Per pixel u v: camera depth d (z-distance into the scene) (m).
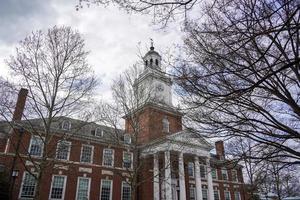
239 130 7.00
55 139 25.55
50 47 20.34
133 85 24.88
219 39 5.94
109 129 32.44
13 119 18.56
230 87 6.25
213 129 7.21
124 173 31.41
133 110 23.97
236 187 41.88
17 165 24.94
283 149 6.95
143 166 31.31
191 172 36.28
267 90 6.86
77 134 29.66
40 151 26.69
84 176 28.95
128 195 31.17
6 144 25.31
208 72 6.22
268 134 6.94
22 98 20.20
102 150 31.47
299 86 7.04
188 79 6.28
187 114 7.28
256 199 28.00
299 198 23.56
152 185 31.08
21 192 24.59
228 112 6.84
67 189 27.33
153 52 34.66
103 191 29.64
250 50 6.03
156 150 29.64
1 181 21.03
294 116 7.72
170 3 4.61
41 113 18.16
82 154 29.95
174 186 32.62
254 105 6.85
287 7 4.82
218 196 39.22
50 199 25.92
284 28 3.88
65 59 19.73
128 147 30.62
